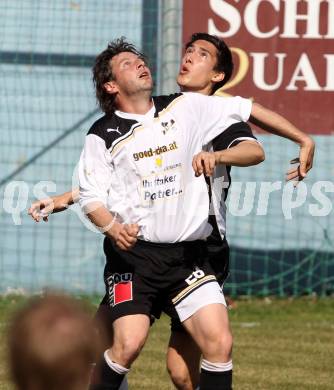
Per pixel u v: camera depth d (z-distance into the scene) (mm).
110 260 17469
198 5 37719
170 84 36500
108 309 17297
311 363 28359
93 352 6832
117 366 16547
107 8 40281
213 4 37750
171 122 17625
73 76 40281
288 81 38219
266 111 18328
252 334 33188
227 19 37844
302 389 24688
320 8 38156
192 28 37719
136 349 16516
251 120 18391
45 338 6734
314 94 38281
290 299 40531
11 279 40000
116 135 17469
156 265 17047
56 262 40125
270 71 38125
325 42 38219
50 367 6699
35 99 40219
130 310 16828
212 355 16422
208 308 16703
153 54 40031
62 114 40250
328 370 27391
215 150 17938
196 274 17141
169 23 36500
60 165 40219
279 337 32719
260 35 38031
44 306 6859
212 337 16406
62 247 40094
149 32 40156
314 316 37406
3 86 40156
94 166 17453
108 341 17109
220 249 17984
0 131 40125
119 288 17094
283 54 38125
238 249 41094
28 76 40219
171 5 36469
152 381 25109
